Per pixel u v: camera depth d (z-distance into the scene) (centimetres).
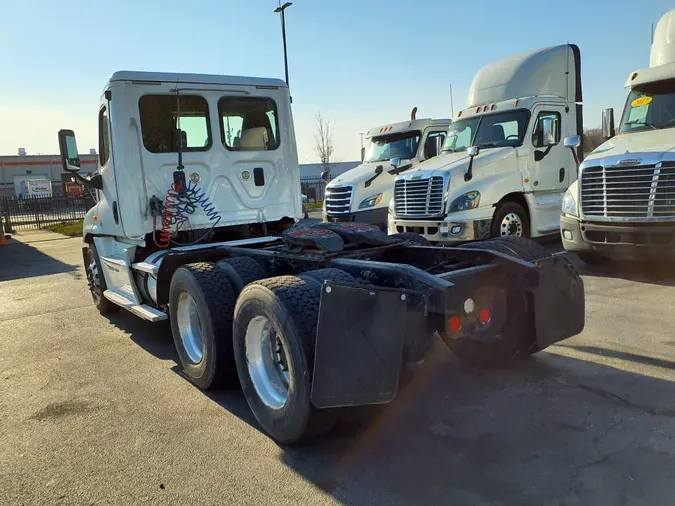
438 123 1377
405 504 289
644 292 693
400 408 405
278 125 670
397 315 333
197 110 614
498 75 1151
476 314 409
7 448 378
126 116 577
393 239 508
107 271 716
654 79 875
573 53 1122
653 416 370
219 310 441
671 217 701
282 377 377
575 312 450
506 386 436
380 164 1370
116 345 621
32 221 2930
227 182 635
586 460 322
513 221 1021
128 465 346
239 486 316
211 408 430
